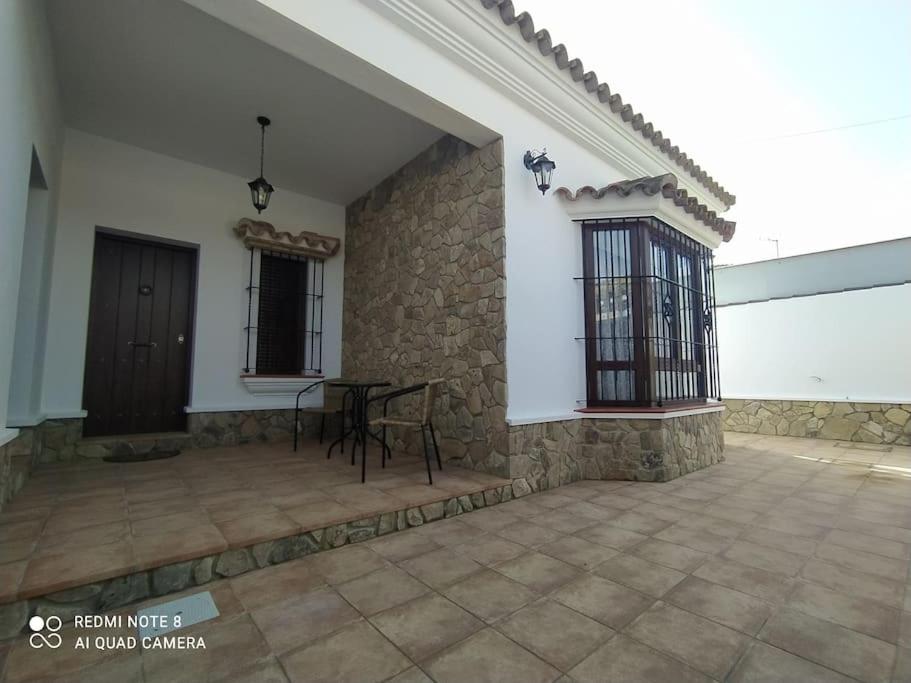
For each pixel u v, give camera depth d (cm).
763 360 687
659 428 379
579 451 387
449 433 376
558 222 394
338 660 138
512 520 275
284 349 513
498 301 341
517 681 129
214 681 128
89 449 382
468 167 378
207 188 461
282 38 246
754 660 138
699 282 492
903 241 568
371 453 420
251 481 308
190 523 220
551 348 374
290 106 365
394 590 184
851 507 304
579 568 206
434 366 399
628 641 149
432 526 263
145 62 313
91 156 399
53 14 268
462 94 321
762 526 265
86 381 404
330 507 250
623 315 402
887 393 585
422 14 287
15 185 201
